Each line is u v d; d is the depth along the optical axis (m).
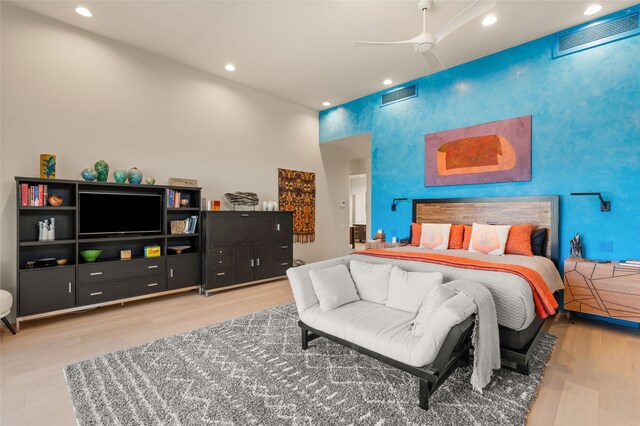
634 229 3.15
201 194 4.75
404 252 3.43
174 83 4.45
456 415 1.74
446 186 4.63
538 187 3.78
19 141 3.26
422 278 2.42
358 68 4.57
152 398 1.91
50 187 3.42
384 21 3.39
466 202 4.33
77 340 2.79
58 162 3.50
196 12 3.28
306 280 2.63
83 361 2.38
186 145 4.59
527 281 2.31
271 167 5.72
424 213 4.81
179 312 3.58
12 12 3.21
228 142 5.09
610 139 3.29
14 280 3.24
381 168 5.45
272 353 2.51
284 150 5.94
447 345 1.71
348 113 6.03
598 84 3.36
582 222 3.47
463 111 4.42
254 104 5.43
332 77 4.91
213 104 4.88
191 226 4.38
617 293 2.92
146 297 3.90
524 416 1.73
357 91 5.49
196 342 2.72
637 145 3.14
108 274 3.58
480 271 2.46
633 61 3.15
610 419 1.73
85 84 3.68
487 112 4.18
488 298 2.05
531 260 3.12
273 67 4.57
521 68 3.88
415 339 1.91
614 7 3.14
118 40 3.89
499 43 3.86
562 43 3.56
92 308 3.69
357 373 2.20
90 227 3.54
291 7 3.17
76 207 3.38
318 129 6.60
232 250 4.58
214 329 3.02
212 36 3.76
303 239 6.27
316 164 6.56
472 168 4.31
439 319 1.74
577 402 1.89
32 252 3.36
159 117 4.30
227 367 2.29
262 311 3.58
